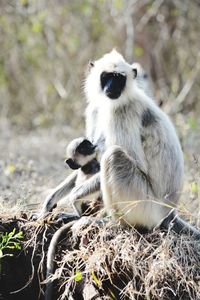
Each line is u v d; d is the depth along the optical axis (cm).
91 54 2905
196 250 1073
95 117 1230
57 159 2011
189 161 1722
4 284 1138
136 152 1113
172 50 2856
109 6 2841
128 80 1159
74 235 1089
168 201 1133
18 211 1169
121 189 1098
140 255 1044
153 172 1126
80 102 2847
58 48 2942
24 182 1484
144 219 1120
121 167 1098
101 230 1075
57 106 2916
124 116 1127
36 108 3009
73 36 2886
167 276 1016
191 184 1325
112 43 2875
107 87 1149
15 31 2941
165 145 1124
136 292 994
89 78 1258
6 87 3061
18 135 2680
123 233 1088
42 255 1117
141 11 2789
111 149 1102
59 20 2941
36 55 2952
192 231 1130
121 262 1044
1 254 1056
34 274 1127
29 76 3031
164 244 1044
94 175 1130
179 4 2795
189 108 2730
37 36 2942
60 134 2608
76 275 1020
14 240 1135
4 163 1897
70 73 2927
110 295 1030
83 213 1146
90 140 1234
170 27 2847
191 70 2819
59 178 1633
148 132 1130
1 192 1434
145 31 2800
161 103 2434
